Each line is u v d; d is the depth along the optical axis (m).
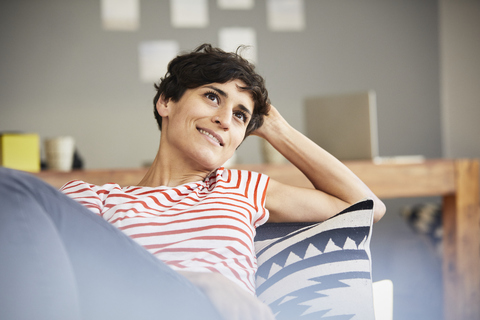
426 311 3.00
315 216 1.29
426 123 4.97
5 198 0.62
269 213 1.28
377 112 4.85
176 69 1.24
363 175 2.31
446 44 5.01
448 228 2.48
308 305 1.04
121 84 4.35
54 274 0.63
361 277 1.06
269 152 2.47
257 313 0.79
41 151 4.22
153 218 1.07
